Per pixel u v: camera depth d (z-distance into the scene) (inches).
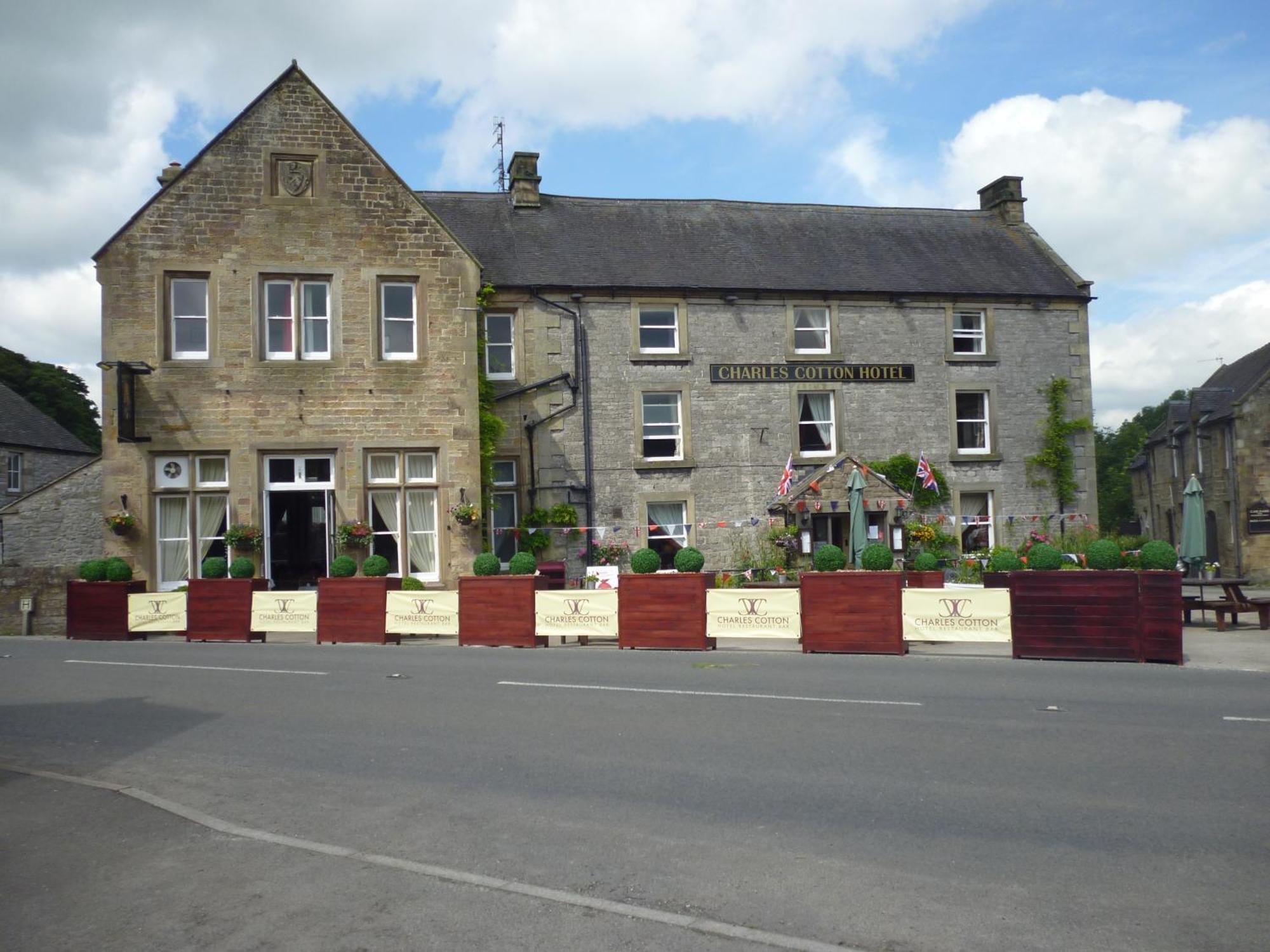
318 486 887.1
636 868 249.9
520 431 1012.5
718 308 1071.6
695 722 410.9
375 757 368.2
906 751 356.8
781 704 446.0
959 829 272.8
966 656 612.4
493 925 218.7
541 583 735.1
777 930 212.8
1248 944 201.6
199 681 545.3
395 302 916.0
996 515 1122.0
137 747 393.7
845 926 213.6
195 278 876.6
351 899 234.8
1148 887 230.1
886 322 1113.4
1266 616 733.3
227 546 859.4
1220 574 1469.0
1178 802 291.4
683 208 1185.4
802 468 1075.9
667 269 1077.1
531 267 1045.8
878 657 612.7
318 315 898.7
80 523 877.8
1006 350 1144.8
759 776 327.9
